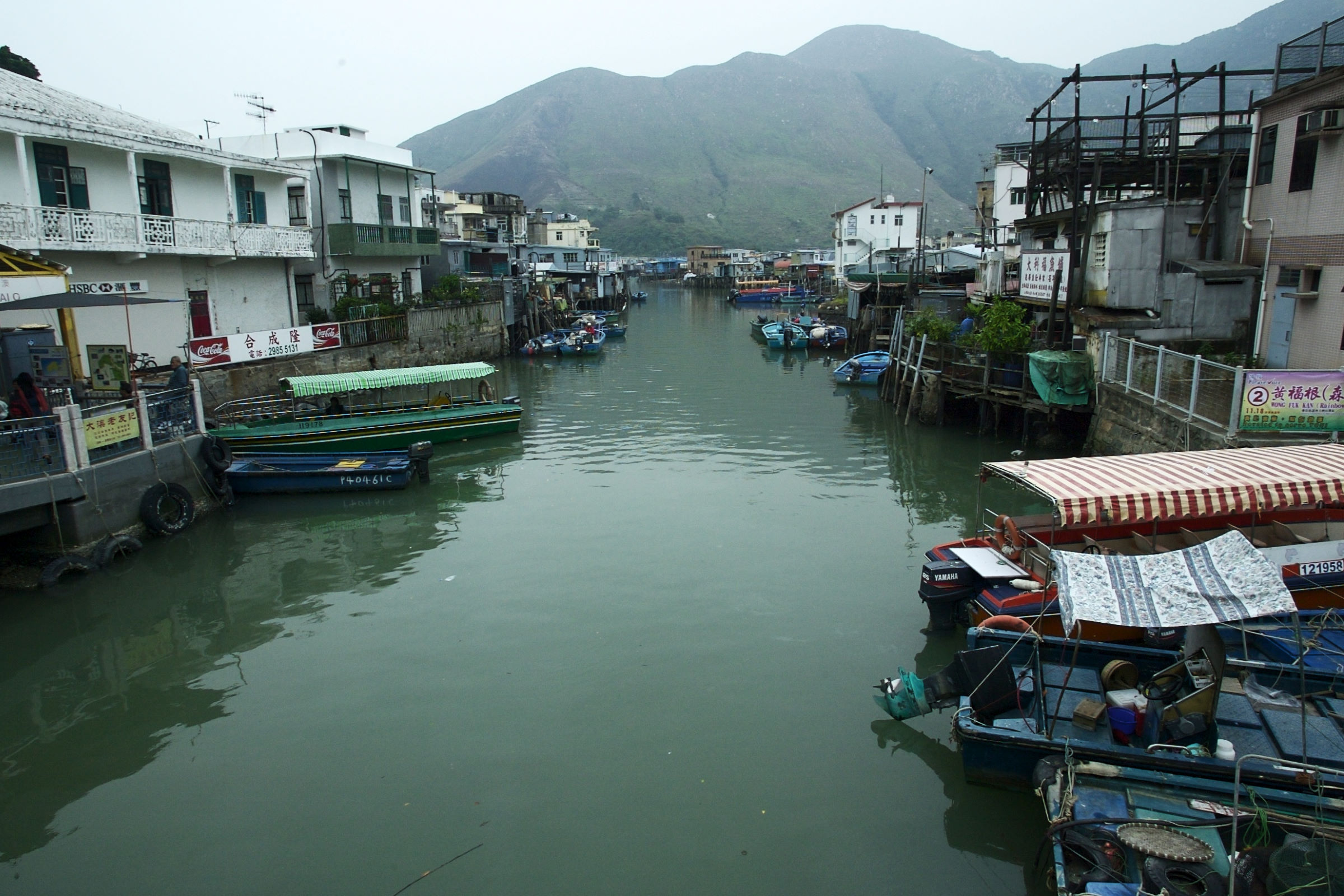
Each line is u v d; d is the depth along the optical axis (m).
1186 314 21.98
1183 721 8.80
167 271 26.44
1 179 21.56
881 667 12.39
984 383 26.81
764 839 8.86
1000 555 13.45
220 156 27.70
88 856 8.73
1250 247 20.78
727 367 47.41
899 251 61.69
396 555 17.23
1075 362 22.66
